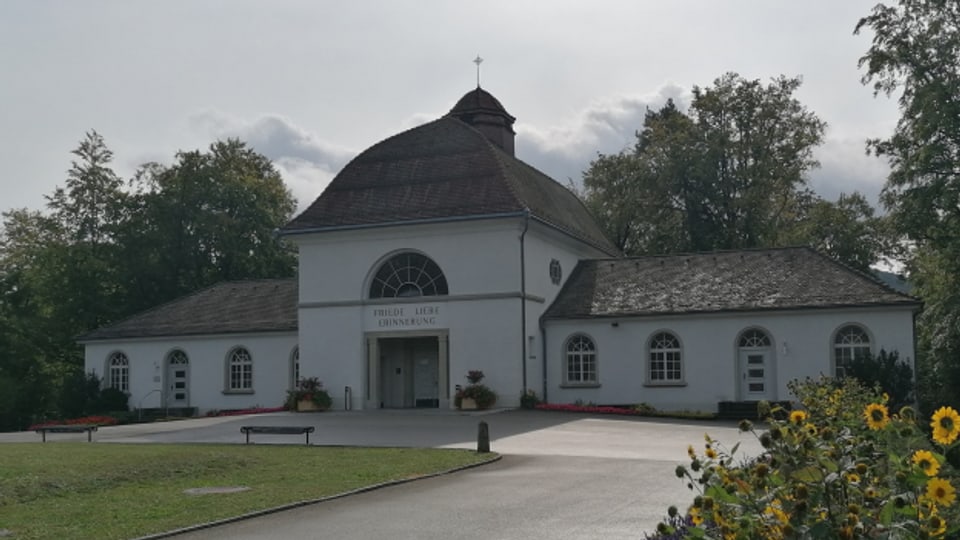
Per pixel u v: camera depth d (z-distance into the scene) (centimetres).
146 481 1767
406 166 4062
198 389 4509
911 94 3628
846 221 5925
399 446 2448
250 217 6419
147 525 1331
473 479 1805
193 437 2838
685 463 2030
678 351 3741
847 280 3650
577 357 3888
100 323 6125
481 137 4047
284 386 4347
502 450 2367
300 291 4038
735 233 5916
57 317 5897
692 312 3703
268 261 6531
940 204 3388
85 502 1541
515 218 3719
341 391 3925
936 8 3622
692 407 3688
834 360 3512
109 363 4725
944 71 3575
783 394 3562
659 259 4212
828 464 585
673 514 632
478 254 3784
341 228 3931
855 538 525
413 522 1351
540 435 2762
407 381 4016
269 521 1381
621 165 6494
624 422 3203
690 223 6069
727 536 564
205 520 1368
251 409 4284
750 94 5959
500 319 3725
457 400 3666
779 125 6003
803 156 6062
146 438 2839
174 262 6216
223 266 6412
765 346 3628
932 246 3728
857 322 3488
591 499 1533
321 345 3978
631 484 1708
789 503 555
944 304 3534
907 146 3691
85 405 4609
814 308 3528
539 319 3909
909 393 3334
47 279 6094
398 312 3881
